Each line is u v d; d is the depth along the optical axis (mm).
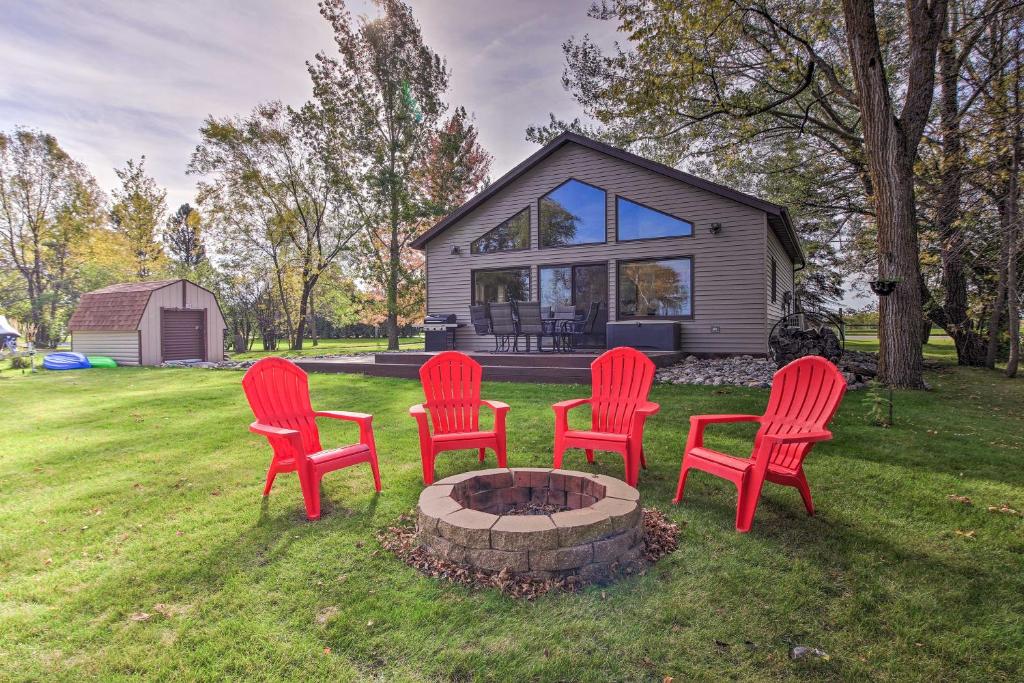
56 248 27125
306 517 3277
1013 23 8023
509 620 2143
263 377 3797
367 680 1827
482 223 13430
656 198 11492
